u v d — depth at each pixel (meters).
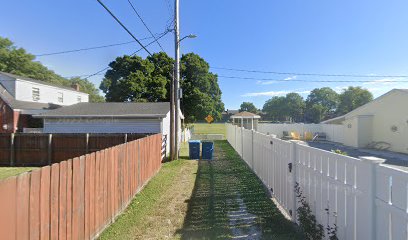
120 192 5.62
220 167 10.69
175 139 13.29
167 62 29.92
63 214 3.45
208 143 13.26
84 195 4.04
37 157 13.88
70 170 3.64
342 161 3.26
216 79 34.41
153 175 9.17
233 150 16.84
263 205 5.82
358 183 2.91
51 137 13.91
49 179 3.16
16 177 2.60
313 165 4.09
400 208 2.30
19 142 13.88
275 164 6.18
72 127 16.72
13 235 2.55
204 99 29.84
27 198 2.76
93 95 55.97
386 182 2.50
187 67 30.66
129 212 5.61
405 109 17.86
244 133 12.00
